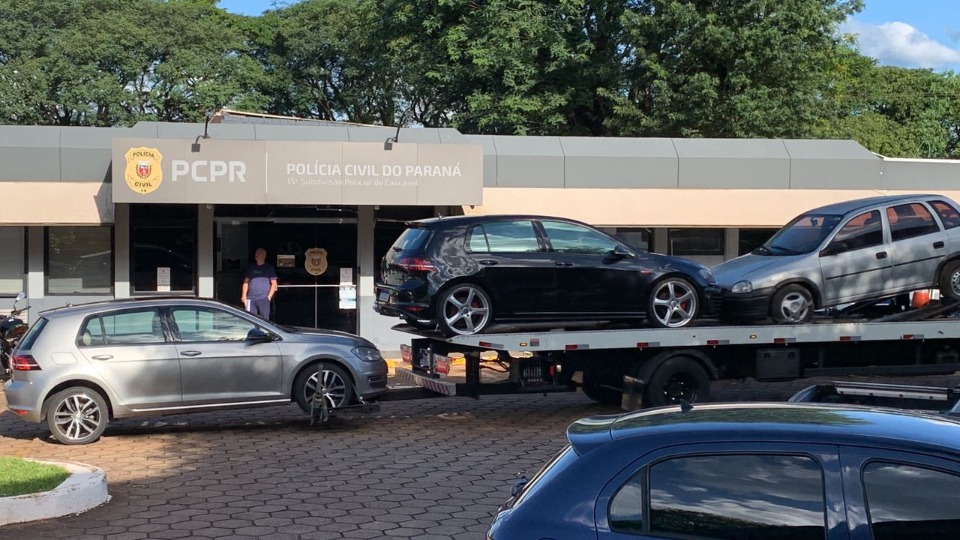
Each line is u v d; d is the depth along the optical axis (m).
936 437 3.79
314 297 19.89
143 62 41.75
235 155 17.47
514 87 29.73
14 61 39.62
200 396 11.45
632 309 11.88
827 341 12.54
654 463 3.88
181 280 19.28
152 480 9.26
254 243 19.61
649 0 29.44
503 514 4.07
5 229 18.86
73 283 19.08
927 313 13.02
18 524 7.68
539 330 11.84
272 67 46.59
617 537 3.75
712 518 3.73
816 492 3.69
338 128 19.39
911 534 3.57
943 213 13.18
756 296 12.25
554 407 13.79
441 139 19.73
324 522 7.73
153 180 17.17
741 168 20.25
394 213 20.16
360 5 44.12
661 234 21.27
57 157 18.00
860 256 12.62
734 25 27.88
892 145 37.53
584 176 19.78
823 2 28.64
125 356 11.23
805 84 28.94
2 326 15.35
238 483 9.11
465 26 30.73
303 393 11.81
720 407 4.48
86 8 42.69
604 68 29.36
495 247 11.46
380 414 13.24
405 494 8.65
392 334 20.14
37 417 10.99
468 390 11.88
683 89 27.84
